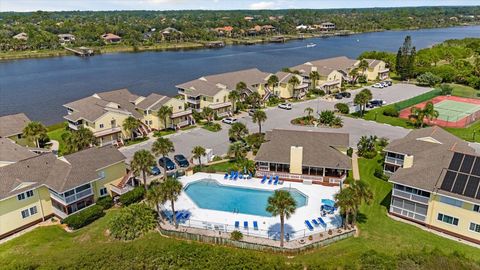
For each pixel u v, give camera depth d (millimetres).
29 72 168250
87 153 55781
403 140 62781
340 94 116625
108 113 76812
